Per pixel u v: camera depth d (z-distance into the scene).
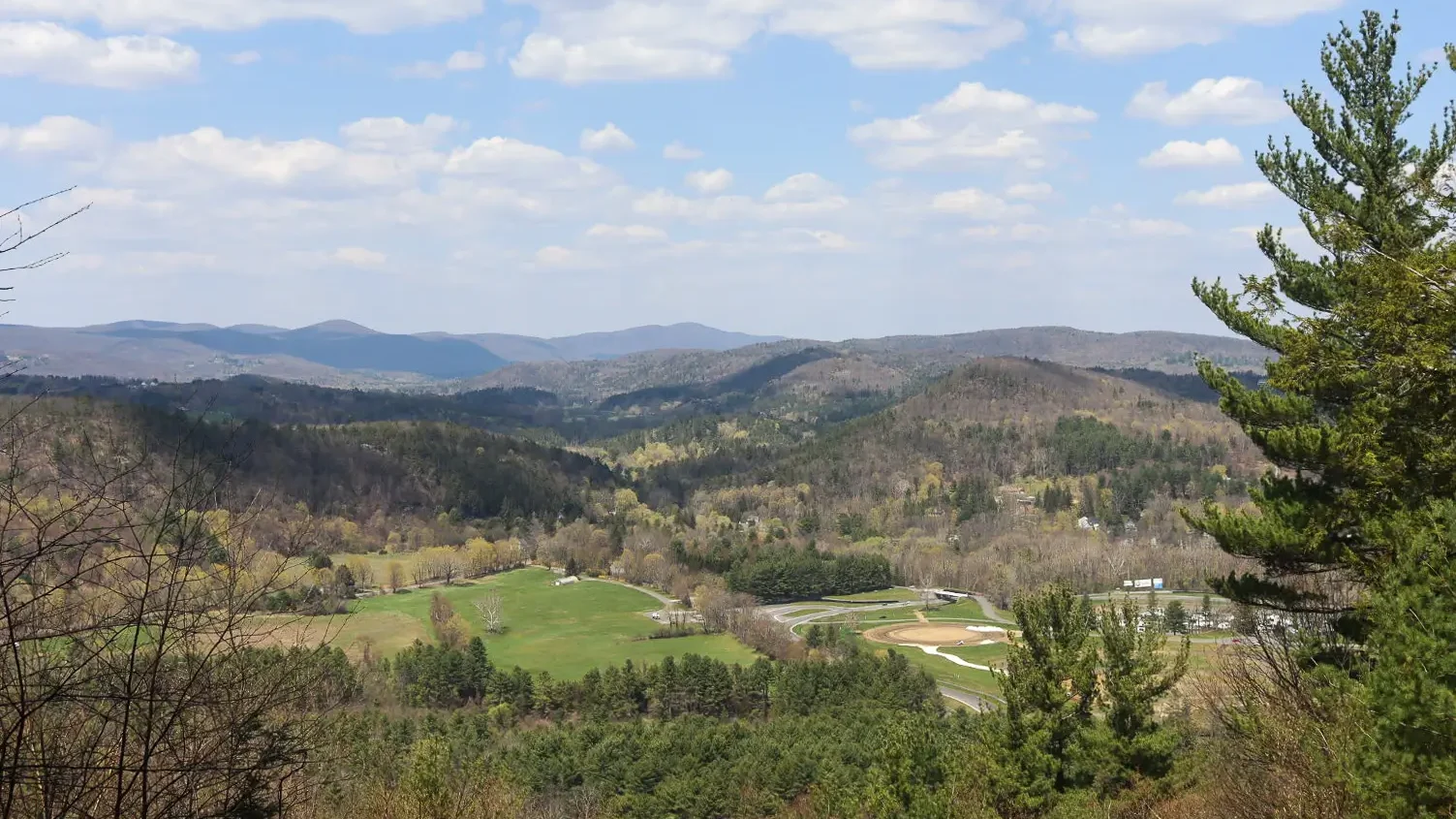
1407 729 9.49
